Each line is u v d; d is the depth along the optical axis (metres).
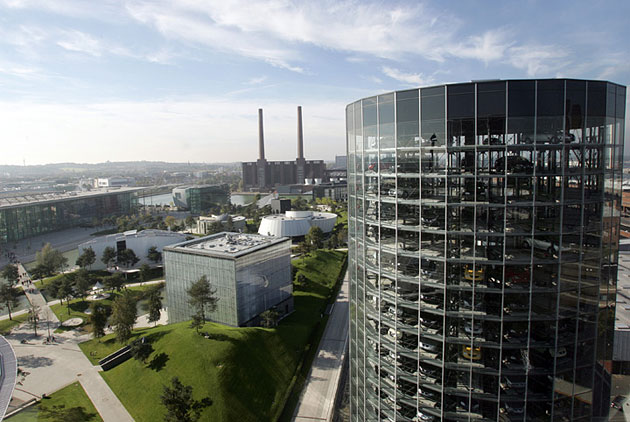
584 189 30.36
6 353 73.62
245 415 65.25
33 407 65.69
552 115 29.12
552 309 30.91
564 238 30.45
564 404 31.91
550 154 29.58
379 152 34.78
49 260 141.75
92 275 137.38
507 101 29.09
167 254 98.50
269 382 74.12
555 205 29.94
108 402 67.56
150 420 62.81
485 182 30.83
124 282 135.25
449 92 30.17
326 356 86.44
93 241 149.25
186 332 82.25
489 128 29.67
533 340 31.19
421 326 33.88
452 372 32.94
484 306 31.64
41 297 123.12
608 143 30.84
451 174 30.97
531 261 30.25
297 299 115.44
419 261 33.22
